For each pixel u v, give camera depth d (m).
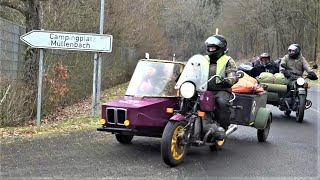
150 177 6.16
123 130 7.19
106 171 6.39
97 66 12.00
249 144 8.91
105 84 22.06
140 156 7.41
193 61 7.43
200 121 7.08
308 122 12.17
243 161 7.38
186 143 6.88
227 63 7.63
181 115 6.88
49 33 10.51
